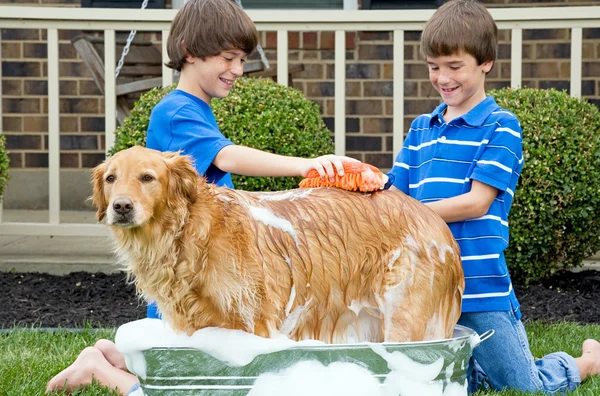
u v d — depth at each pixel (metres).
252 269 2.70
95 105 8.89
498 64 8.50
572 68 6.07
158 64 8.14
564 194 5.27
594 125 5.49
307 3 8.78
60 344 4.37
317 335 2.87
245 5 8.85
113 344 3.60
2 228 6.46
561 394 3.55
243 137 5.41
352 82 8.68
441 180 3.56
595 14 5.96
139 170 2.62
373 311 2.89
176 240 2.68
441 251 2.91
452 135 3.59
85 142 8.94
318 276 2.79
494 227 3.49
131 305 5.43
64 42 8.81
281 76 6.29
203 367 2.71
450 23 3.46
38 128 8.90
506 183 3.45
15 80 8.84
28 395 3.40
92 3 8.70
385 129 8.70
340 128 6.29
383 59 8.62
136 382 3.45
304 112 5.70
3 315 5.13
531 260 5.43
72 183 8.96
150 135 3.46
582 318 5.11
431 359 2.75
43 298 5.57
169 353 2.71
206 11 3.44
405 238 2.87
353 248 2.82
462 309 3.50
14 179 8.94
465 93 3.54
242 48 3.48
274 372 2.70
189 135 3.31
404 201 2.94
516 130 3.52
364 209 2.87
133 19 6.24
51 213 6.47
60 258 6.56
